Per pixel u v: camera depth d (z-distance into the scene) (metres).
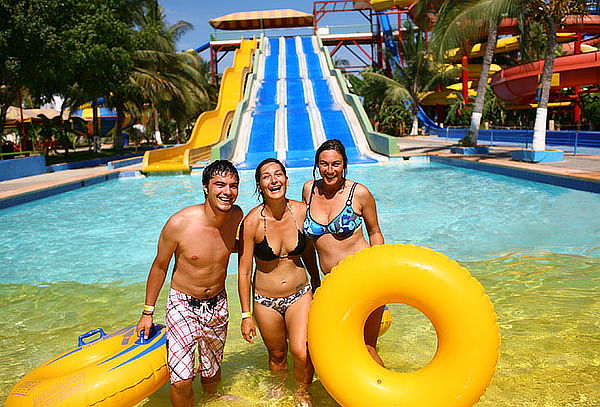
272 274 3.08
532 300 4.43
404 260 2.37
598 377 3.08
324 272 3.21
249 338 3.13
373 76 35.41
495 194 10.38
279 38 42.41
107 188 14.52
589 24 23.69
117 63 21.33
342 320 2.47
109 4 21.20
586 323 3.89
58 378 2.62
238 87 30.45
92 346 3.00
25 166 17.59
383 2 41.47
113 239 7.93
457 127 35.28
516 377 3.11
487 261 5.72
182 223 2.85
